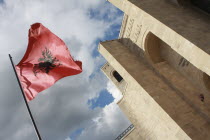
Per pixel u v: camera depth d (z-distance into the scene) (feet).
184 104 33.19
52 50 29.60
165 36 27.30
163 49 39.55
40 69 29.48
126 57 41.39
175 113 31.30
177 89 35.27
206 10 31.27
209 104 31.60
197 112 32.07
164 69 38.50
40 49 29.48
